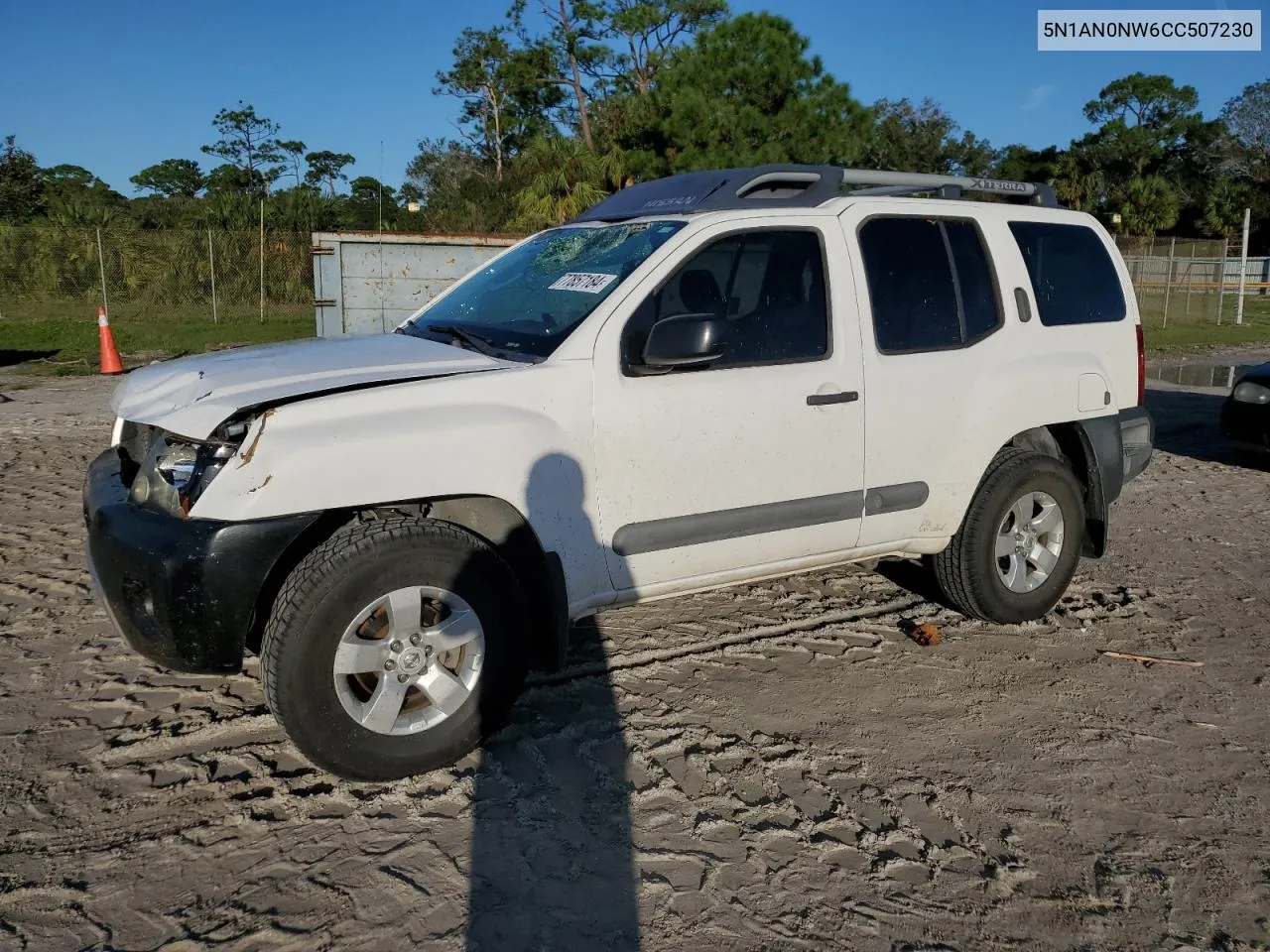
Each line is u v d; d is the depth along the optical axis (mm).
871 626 4906
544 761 3559
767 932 2738
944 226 4516
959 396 4426
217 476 3078
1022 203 5434
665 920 2768
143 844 3037
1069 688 4273
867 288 4203
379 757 3285
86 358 15930
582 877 2939
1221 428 8719
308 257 24969
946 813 3322
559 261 4285
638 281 3738
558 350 3572
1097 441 4934
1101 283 5055
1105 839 3211
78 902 2771
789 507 4039
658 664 4383
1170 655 4641
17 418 10055
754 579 4191
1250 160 57156
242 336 20188
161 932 2666
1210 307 27844
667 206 4289
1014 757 3697
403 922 2727
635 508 3715
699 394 3777
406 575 3221
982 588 4684
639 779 3459
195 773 3426
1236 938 2773
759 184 4266
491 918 2752
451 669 3461
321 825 3154
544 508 3502
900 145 53562
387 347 3879
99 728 3713
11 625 4621
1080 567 5926
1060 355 4781
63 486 7180
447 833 3125
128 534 3166
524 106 45469
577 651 4512
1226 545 6395
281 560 3375
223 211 28172
